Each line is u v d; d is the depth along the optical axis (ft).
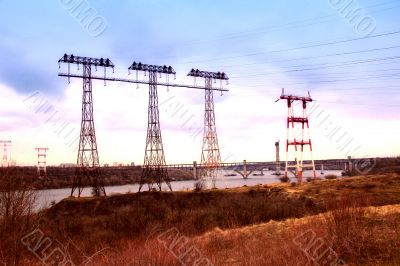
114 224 108.58
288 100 257.34
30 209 50.26
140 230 89.35
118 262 36.55
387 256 34.83
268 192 160.76
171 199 164.96
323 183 160.66
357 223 40.63
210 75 265.34
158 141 232.32
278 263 35.50
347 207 43.68
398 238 38.42
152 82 238.27
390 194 115.14
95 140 221.46
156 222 102.99
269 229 57.16
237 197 155.43
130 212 135.64
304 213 97.55
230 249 48.49
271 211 106.83
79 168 216.54
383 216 46.42
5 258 41.52
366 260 34.86
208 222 96.68
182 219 103.81
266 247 43.62
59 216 152.15
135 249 39.29
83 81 221.46
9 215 47.14
